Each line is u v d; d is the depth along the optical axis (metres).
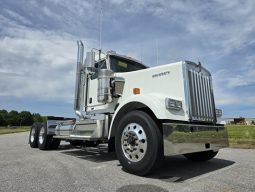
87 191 2.96
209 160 5.48
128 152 3.96
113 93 5.24
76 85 6.32
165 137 3.60
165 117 3.70
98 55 5.98
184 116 4.06
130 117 4.00
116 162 5.10
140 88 4.87
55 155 6.27
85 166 4.61
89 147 7.94
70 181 3.43
